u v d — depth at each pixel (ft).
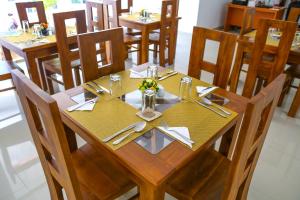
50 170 3.69
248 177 3.92
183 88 4.70
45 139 3.18
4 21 11.42
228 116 4.10
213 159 4.47
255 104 2.46
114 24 11.64
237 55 8.71
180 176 4.09
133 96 4.63
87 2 10.61
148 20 11.27
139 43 11.55
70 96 4.58
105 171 4.17
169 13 12.66
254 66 8.13
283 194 5.56
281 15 17.47
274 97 3.08
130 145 3.38
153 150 3.30
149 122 3.85
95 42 5.34
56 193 4.03
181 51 14.99
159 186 2.98
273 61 8.11
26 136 7.14
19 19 9.36
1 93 9.42
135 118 3.94
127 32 12.34
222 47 5.46
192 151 3.31
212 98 4.69
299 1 18.47
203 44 5.75
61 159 2.97
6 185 5.57
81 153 4.52
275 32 9.46
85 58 5.24
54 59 9.09
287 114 8.69
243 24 9.25
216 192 3.85
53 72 9.14
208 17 19.66
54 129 2.65
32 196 5.34
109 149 3.32
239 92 10.22
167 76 5.52
